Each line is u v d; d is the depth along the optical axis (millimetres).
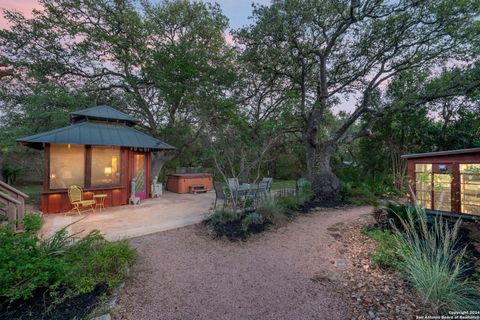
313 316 2232
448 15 7320
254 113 8289
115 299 2393
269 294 2605
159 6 10695
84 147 6688
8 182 13133
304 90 9633
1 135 7793
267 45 9078
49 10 8969
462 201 5184
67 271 2498
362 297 2539
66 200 6270
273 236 4547
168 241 4160
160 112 10875
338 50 9680
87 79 10531
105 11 9828
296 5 7699
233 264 3348
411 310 2289
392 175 10859
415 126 10516
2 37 8719
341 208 7168
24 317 2066
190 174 11047
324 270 3184
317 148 10641
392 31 8180
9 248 2346
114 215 5992
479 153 4973
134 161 8141
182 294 2576
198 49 10836
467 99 9484
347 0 7887
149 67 10016
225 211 5445
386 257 3252
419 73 8820
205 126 6926
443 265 2652
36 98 8211
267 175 16406
